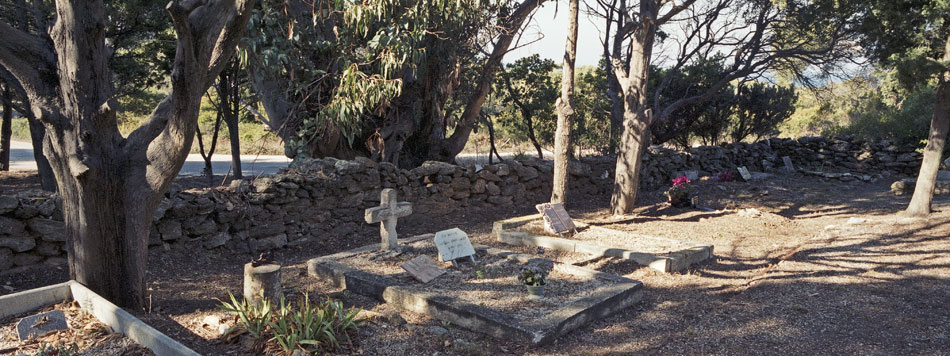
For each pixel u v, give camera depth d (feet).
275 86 37.78
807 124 97.25
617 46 52.90
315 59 36.14
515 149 94.07
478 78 46.47
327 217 32.32
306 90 35.96
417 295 19.89
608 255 27.76
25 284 21.20
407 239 29.84
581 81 73.77
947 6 29.68
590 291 21.11
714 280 24.52
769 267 26.48
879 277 24.02
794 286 23.11
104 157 16.75
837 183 55.57
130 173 17.24
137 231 17.74
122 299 17.98
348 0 28.86
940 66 31.35
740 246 31.04
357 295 21.97
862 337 17.57
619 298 20.34
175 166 17.34
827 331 18.12
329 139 38.73
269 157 89.66
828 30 47.88
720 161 61.57
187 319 17.98
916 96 60.18
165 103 17.95
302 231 31.04
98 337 15.69
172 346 13.94
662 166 54.19
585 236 31.55
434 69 41.37
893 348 16.66
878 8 33.53
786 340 17.37
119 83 53.21
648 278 24.68
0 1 35.35
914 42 33.68
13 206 21.47
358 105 30.22
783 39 51.13
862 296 21.56
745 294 22.29
